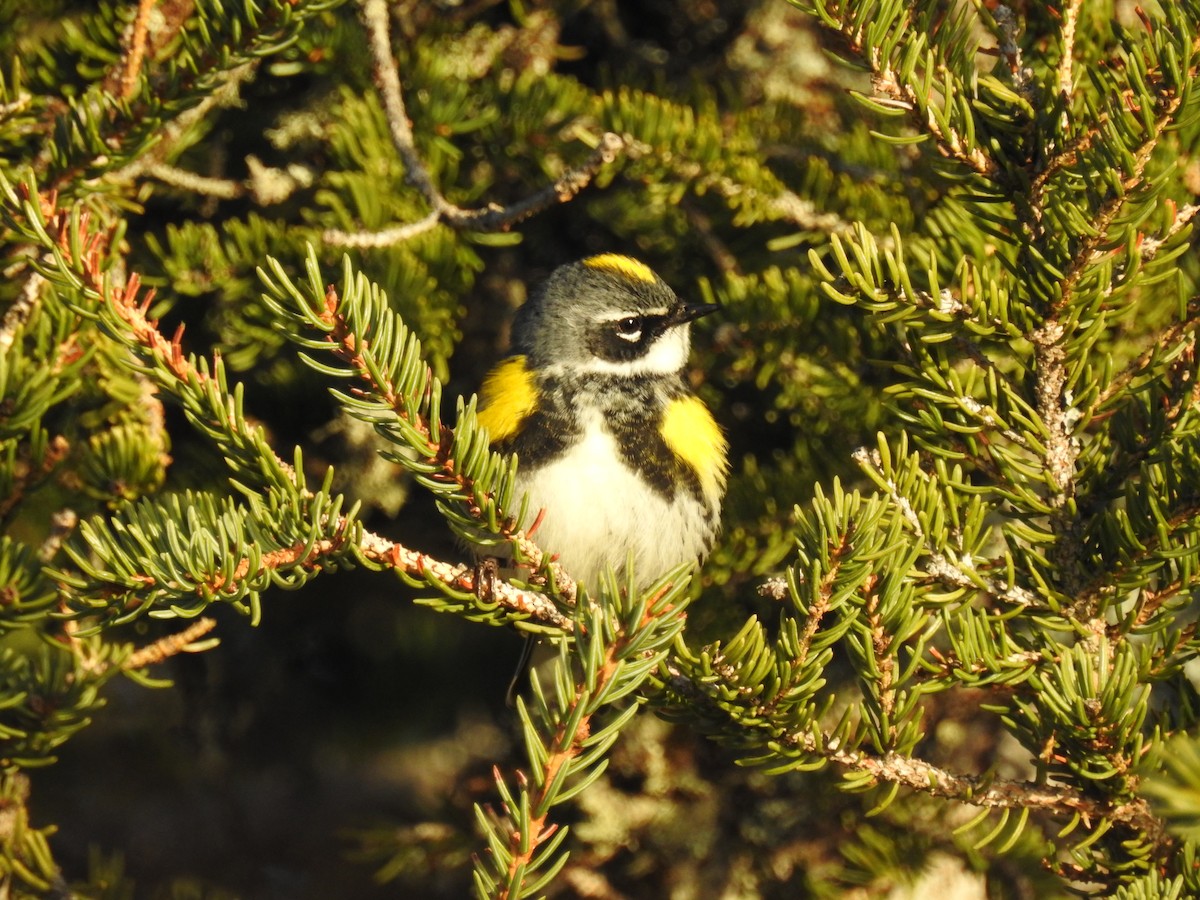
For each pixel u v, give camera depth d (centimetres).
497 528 613
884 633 589
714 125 966
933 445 659
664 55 1175
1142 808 596
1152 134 558
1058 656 595
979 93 617
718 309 960
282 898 1407
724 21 1162
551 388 934
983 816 605
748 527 979
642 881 1124
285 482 606
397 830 1196
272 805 1438
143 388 899
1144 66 559
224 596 577
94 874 1041
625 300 950
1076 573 637
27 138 818
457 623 1246
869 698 604
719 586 991
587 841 1122
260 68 1061
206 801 1422
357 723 1262
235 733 1279
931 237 843
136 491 869
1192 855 591
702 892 1102
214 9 703
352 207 965
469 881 1391
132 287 596
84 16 838
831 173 971
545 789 499
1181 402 628
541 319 963
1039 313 620
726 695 597
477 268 996
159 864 1392
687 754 1131
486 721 1274
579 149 1004
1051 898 996
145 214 1098
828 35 649
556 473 912
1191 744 450
